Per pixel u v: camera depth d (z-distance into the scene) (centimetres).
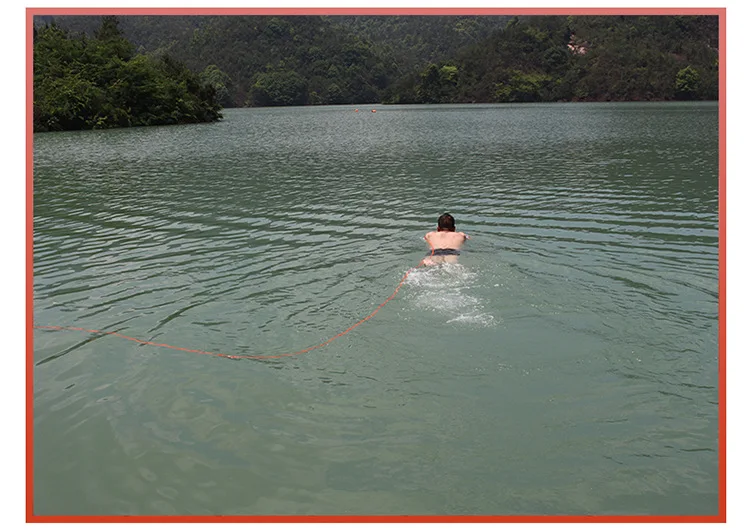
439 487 395
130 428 473
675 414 464
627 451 423
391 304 685
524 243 945
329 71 15725
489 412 471
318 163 2338
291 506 384
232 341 613
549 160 2230
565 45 12656
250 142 3528
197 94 6894
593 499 382
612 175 1786
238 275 830
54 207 1474
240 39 16988
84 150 3238
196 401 505
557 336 593
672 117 5200
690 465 408
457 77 12800
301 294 732
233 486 404
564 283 740
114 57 6147
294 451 435
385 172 1995
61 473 424
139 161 2605
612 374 522
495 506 378
